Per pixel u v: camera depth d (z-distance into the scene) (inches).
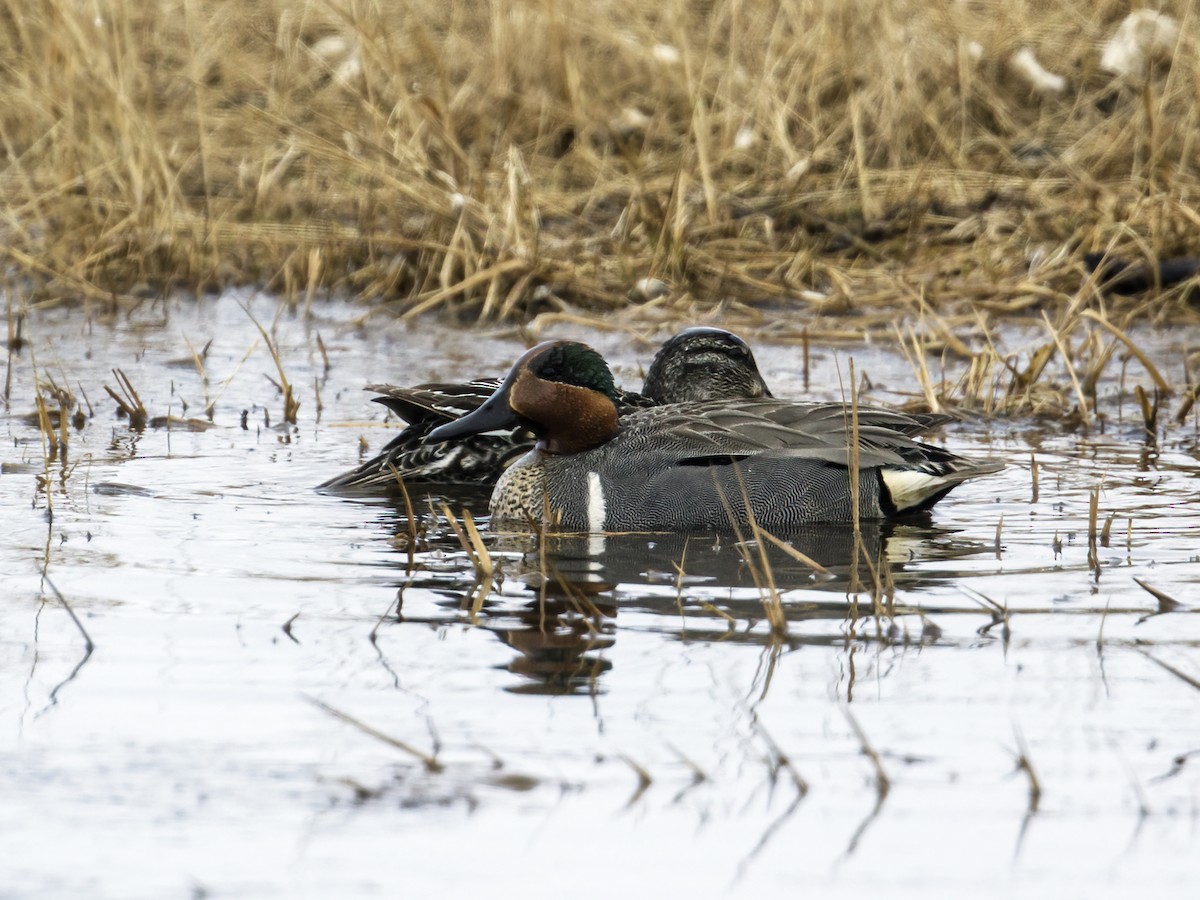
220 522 418.0
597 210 810.2
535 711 286.7
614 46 966.4
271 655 313.4
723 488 420.8
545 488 428.1
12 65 919.7
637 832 246.5
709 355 498.3
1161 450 508.1
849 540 406.3
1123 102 882.1
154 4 995.3
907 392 583.8
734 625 332.2
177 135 882.8
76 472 470.3
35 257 772.6
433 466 478.6
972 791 257.9
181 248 766.5
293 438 522.6
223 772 264.2
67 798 255.8
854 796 257.0
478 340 673.0
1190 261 696.4
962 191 809.5
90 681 299.7
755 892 230.2
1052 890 230.7
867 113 873.5
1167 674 302.0
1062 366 622.5
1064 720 282.2
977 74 899.4
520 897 228.8
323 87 944.9
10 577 363.3
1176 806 252.7
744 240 762.2
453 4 987.3
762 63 904.3
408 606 344.8
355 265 768.3
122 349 649.6
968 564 379.9
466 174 769.6
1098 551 389.4
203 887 231.1
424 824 248.2
